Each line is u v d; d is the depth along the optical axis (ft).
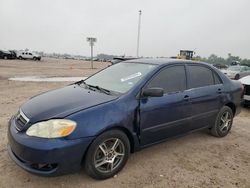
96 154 10.55
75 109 10.44
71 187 10.43
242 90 18.28
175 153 14.11
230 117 17.33
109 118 10.65
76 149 9.84
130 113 11.38
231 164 13.14
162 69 13.33
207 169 12.47
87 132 10.04
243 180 11.62
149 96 11.82
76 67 97.50
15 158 10.39
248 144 16.07
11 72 61.26
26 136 9.86
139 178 11.30
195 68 15.06
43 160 9.46
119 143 11.30
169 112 12.99
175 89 13.61
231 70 64.08
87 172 10.65
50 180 10.84
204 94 14.94
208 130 17.39
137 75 12.93
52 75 57.93
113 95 11.89
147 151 14.17
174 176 11.64
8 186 10.32
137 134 11.83
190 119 14.32
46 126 9.77
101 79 14.28
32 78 49.14
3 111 21.15
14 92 30.94
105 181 10.96
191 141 16.05
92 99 11.39
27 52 153.07
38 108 10.89
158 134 12.81
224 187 10.97
